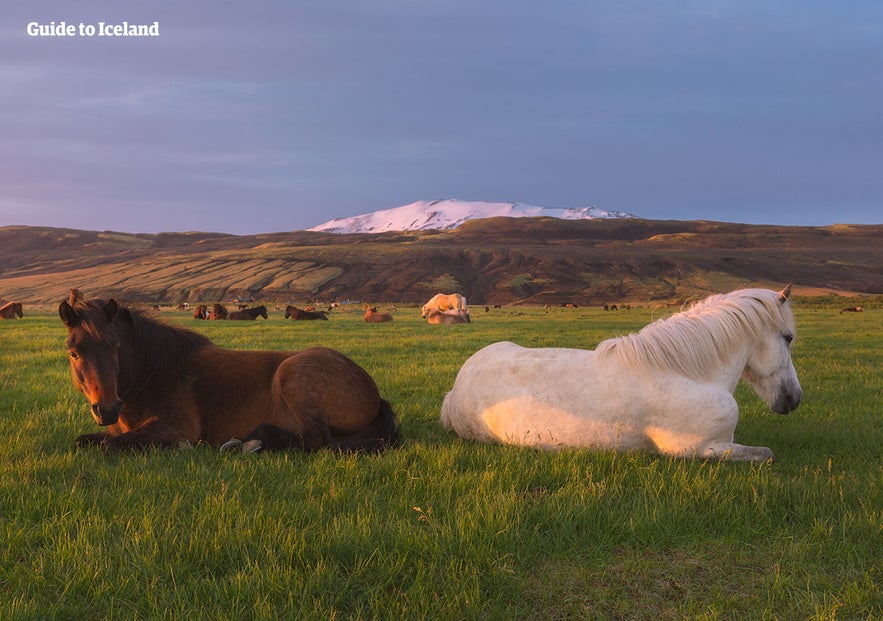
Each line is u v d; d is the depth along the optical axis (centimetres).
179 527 405
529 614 320
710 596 338
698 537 406
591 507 432
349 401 614
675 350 583
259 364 646
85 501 448
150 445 589
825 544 391
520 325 3173
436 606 314
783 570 365
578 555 380
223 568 357
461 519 402
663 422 575
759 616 318
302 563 355
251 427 625
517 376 634
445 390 1033
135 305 642
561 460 545
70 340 541
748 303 615
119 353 589
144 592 325
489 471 519
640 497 461
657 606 329
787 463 592
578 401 594
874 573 358
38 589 330
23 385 1028
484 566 356
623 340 598
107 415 539
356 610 313
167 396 626
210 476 511
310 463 555
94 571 339
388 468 540
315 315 4381
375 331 2583
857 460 603
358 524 400
